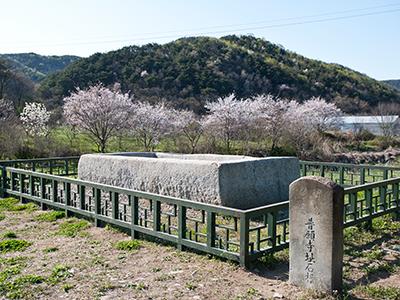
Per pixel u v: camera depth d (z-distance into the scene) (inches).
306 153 794.2
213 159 386.0
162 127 840.3
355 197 245.3
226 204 288.7
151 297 159.2
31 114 829.8
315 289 159.2
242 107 861.2
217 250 196.4
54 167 554.9
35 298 159.8
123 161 368.8
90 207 278.8
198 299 156.7
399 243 232.2
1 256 213.8
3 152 655.1
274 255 205.0
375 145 975.0
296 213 165.2
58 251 220.5
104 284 171.6
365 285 168.4
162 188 332.2
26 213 315.6
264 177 317.1
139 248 221.8
